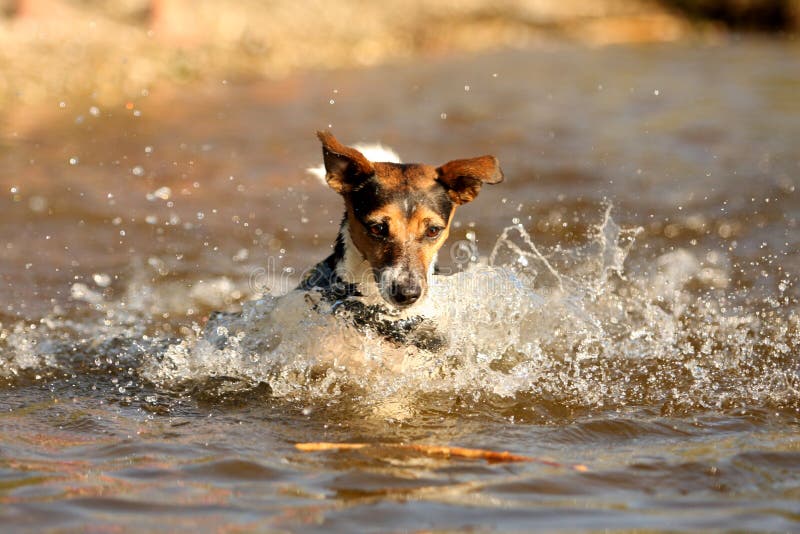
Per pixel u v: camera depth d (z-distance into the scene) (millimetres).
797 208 16219
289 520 6098
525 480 6918
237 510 6262
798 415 8641
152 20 30625
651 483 6934
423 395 9141
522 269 12508
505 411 8742
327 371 9664
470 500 6508
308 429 8242
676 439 8031
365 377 9539
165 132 21266
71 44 27219
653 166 19016
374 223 9602
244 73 28875
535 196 16938
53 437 7852
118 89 25297
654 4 45156
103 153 19312
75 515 6129
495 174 10000
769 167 18875
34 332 10984
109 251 14039
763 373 9797
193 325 11492
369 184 9797
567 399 9070
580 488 6801
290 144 20391
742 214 15914
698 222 15445
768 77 29297
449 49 36438
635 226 15320
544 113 24062
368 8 38969
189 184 17531
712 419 8523
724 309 11797
